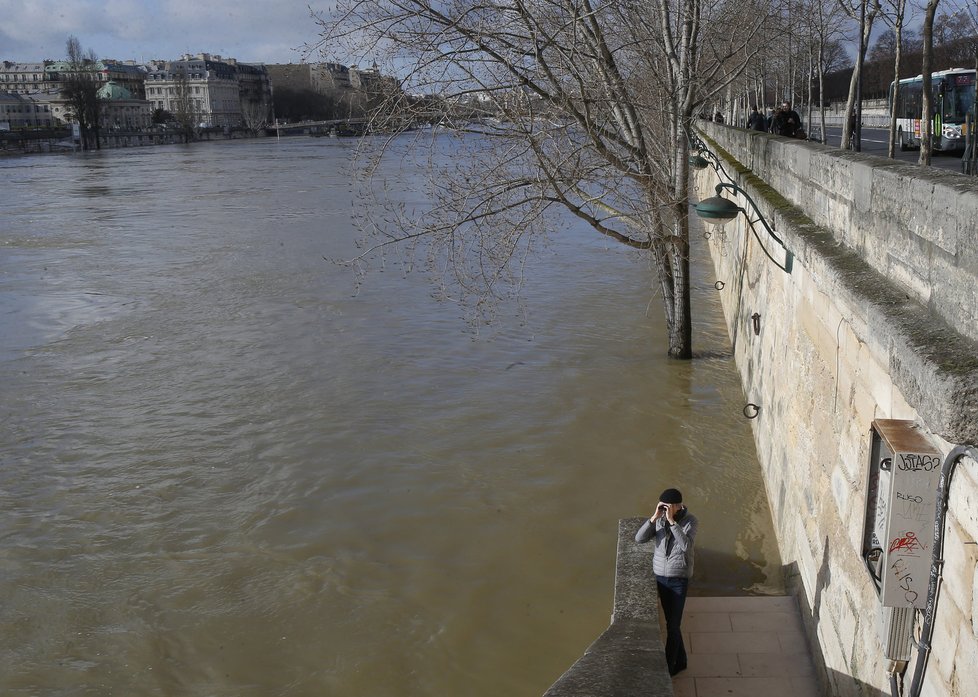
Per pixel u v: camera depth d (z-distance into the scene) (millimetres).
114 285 27047
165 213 46531
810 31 23938
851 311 6129
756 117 26484
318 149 122500
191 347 19828
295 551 11039
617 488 12227
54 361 19078
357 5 13625
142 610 9977
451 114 14219
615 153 15750
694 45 15719
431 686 8570
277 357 18797
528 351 18453
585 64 15656
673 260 17031
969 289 4027
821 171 8180
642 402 15273
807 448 8195
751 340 14180
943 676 4105
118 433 14945
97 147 144625
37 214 47312
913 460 4199
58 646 9391
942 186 4477
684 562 7551
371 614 9695
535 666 8781
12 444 14586
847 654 6055
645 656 6785
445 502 12102
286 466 13430
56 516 12148
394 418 15094
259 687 8688
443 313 21828
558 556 10656
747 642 7844
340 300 23609
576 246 30562
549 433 14172
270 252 32344
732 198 18062
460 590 10062
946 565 4129
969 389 3553
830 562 6820
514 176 15102
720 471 12469
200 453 14031
